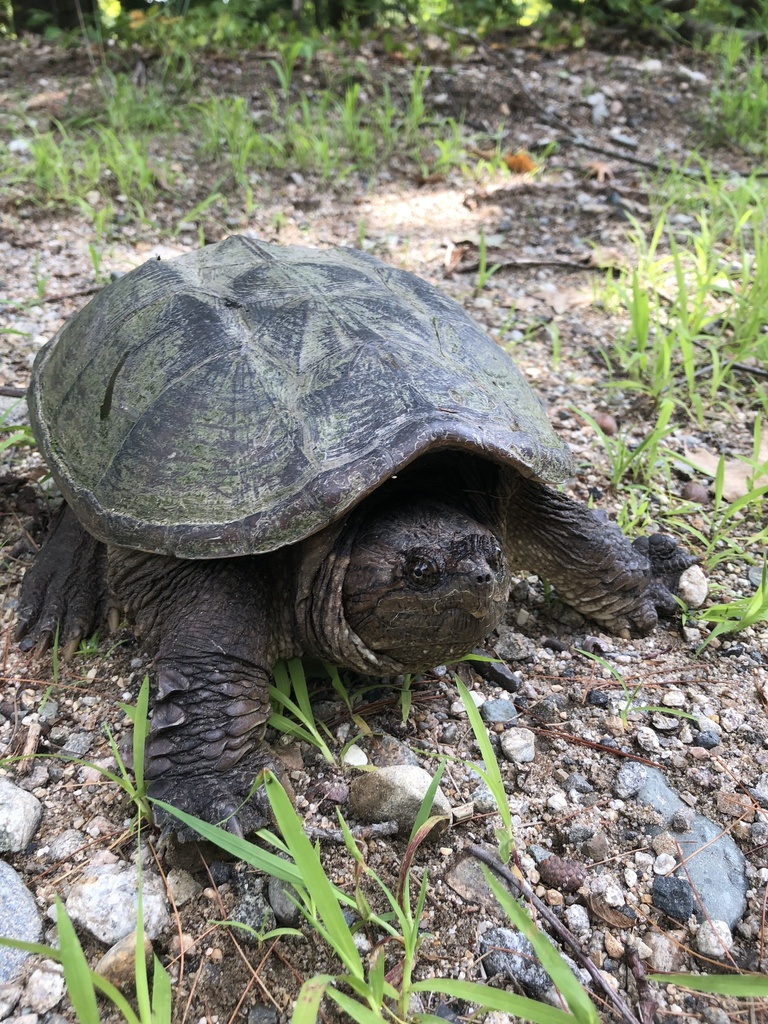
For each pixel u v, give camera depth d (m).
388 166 1.15
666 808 0.37
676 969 0.31
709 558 0.53
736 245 0.90
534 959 0.31
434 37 1.49
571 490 0.59
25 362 0.70
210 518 0.35
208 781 0.34
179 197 1.03
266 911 0.32
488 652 0.45
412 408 0.35
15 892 0.32
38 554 0.49
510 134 1.24
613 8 1.54
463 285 0.88
